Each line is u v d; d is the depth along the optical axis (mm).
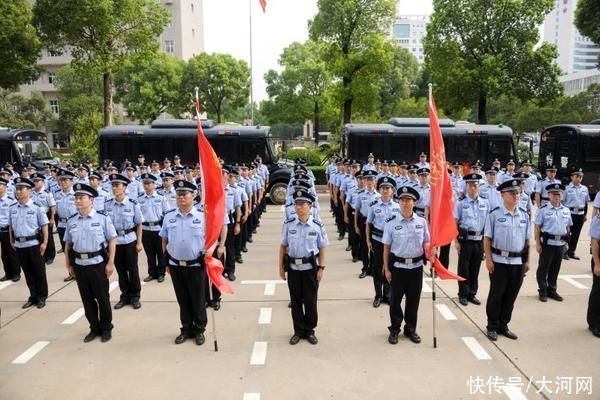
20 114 44938
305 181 9297
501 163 17078
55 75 50656
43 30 23078
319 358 5816
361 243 8984
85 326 6859
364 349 6039
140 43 24344
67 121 42938
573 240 10180
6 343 6316
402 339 6320
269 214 15945
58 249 11484
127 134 17000
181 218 6199
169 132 17000
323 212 16094
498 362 5691
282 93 41281
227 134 17141
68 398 4996
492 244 6293
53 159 20875
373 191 8828
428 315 7137
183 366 5645
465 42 24953
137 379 5363
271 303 7672
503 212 6223
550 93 24547
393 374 5430
